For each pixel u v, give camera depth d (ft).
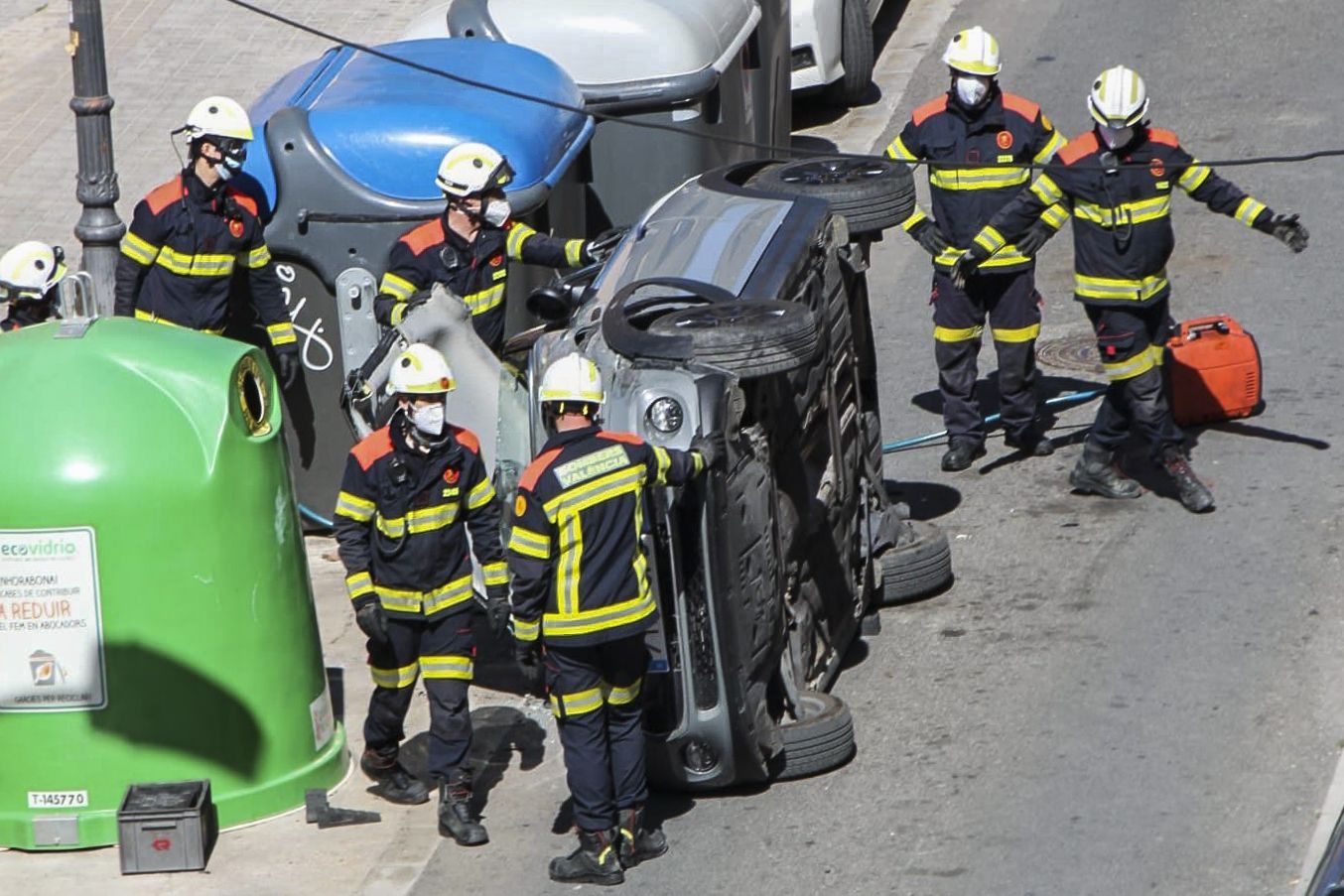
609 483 66.33
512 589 66.54
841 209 86.53
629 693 68.59
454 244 86.79
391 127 93.66
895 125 154.92
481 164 85.61
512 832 72.95
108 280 96.94
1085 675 80.84
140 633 71.00
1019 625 85.61
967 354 101.09
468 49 104.68
